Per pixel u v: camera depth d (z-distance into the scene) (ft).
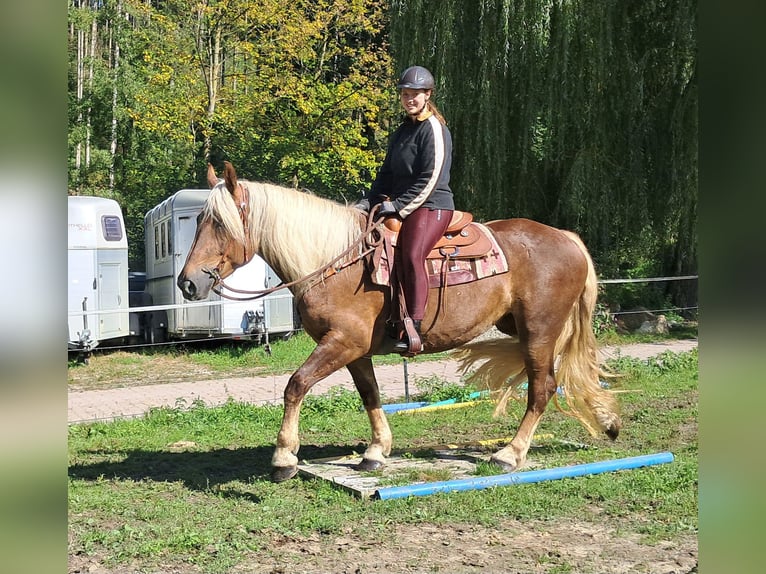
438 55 52.21
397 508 18.42
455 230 20.83
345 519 17.85
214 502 19.57
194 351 57.31
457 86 52.39
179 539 16.20
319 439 27.78
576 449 24.59
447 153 19.77
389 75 77.82
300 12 80.02
